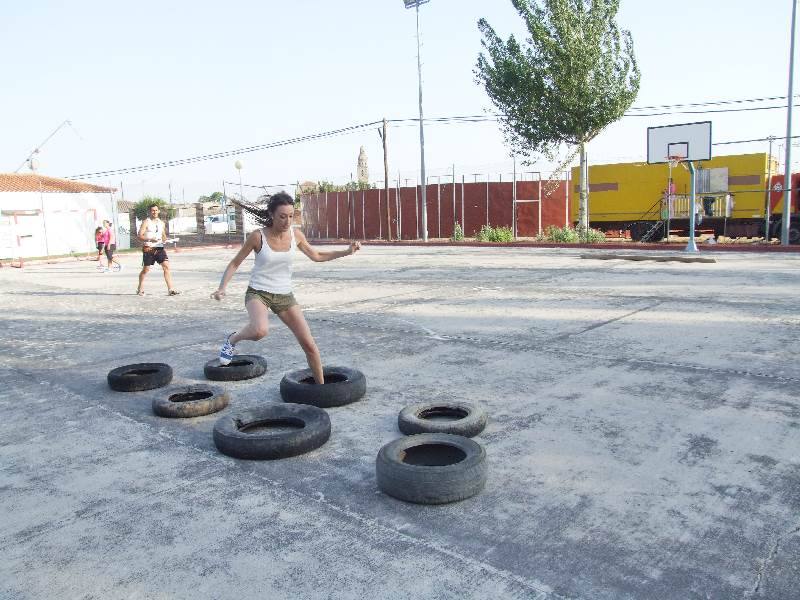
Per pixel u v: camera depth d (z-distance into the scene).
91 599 2.82
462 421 4.70
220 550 3.21
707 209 26.97
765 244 23.02
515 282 14.04
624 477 3.95
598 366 6.61
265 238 5.16
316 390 5.48
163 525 3.50
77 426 5.25
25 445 4.84
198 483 4.05
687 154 23.17
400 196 38.69
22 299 14.25
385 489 3.78
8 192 33.50
